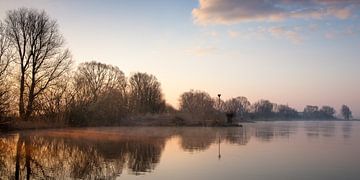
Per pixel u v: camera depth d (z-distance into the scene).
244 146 35.69
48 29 60.66
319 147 35.75
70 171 21.20
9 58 51.31
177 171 21.17
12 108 52.62
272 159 26.30
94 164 23.62
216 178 19.20
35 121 61.34
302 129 83.06
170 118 88.00
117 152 29.92
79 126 73.75
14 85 55.19
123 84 105.25
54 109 66.69
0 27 52.59
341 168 22.56
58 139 41.31
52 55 61.34
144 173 20.56
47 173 20.55
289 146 36.41
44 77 60.84
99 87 96.62
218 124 88.06
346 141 44.31
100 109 79.94
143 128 71.12
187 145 36.12
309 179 19.16
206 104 126.31
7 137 42.56
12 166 22.86
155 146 34.81
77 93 73.75
